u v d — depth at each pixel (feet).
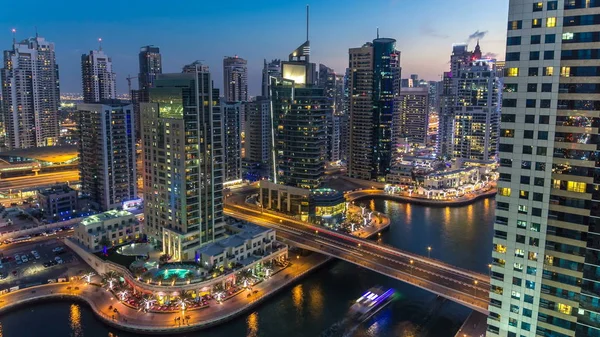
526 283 413.59
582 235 377.50
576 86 367.25
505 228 418.51
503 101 402.11
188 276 630.74
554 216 389.80
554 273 396.37
